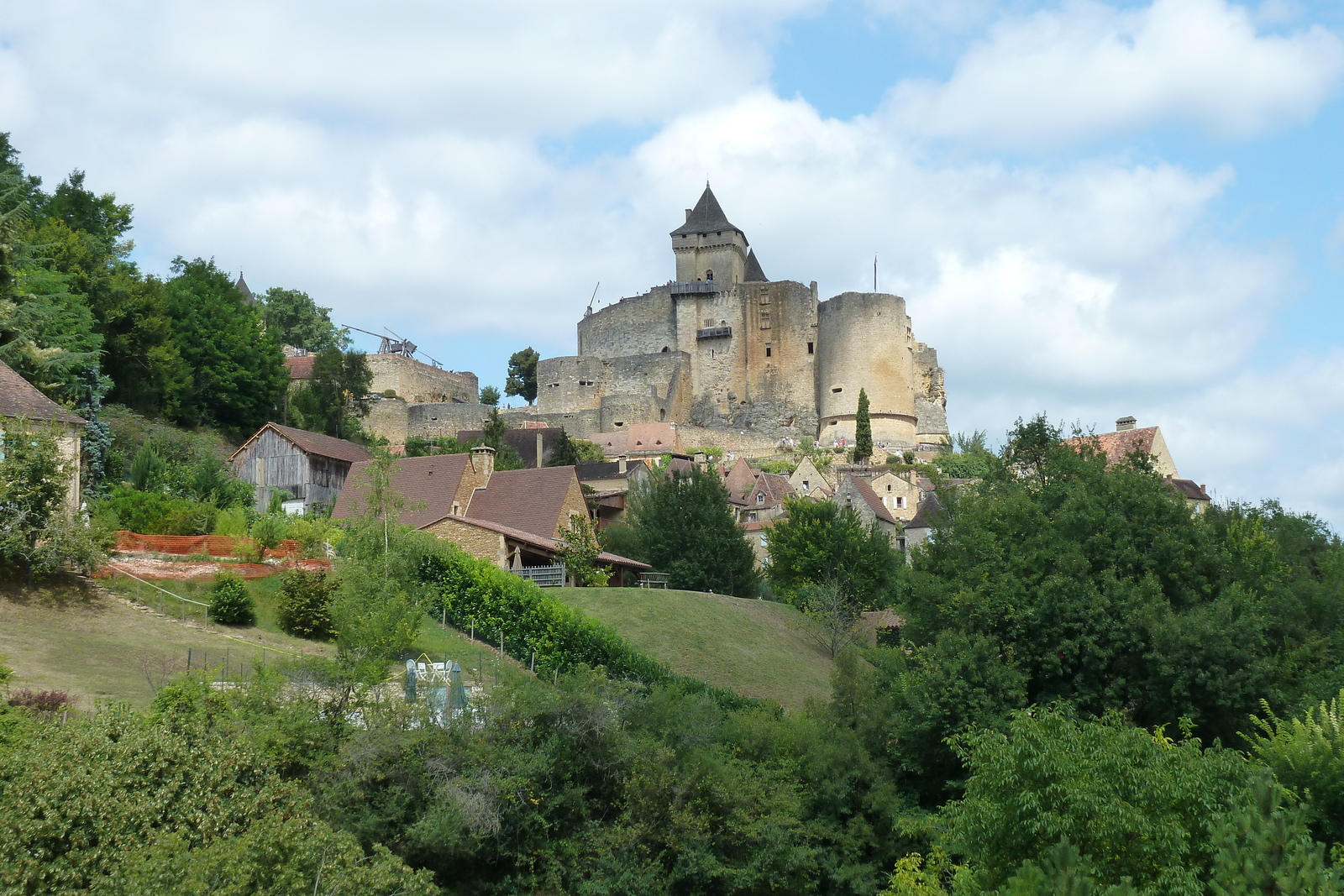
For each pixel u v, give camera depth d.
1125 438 81.62
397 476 51.88
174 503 41.91
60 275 52.97
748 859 27.41
